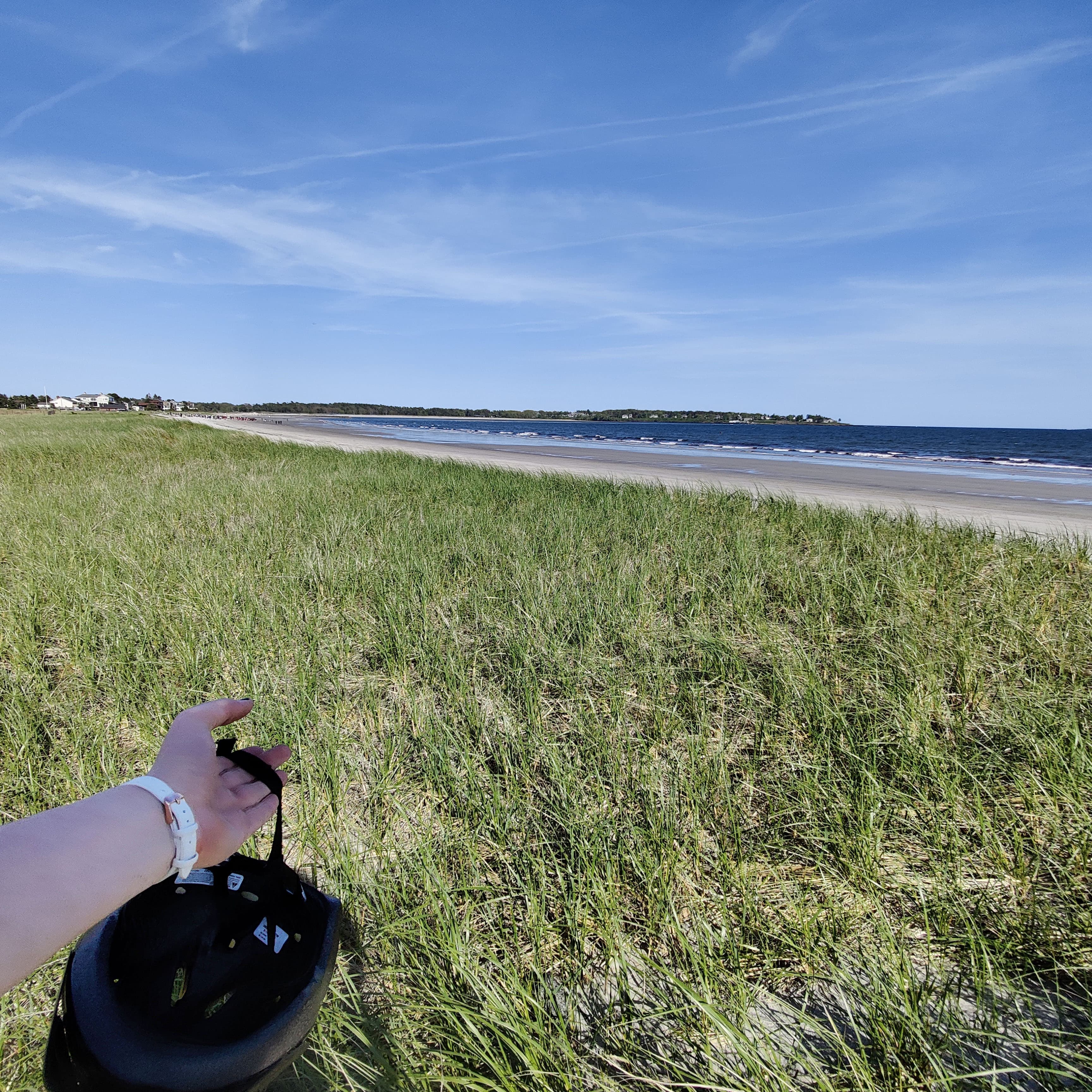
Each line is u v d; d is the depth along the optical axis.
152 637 4.25
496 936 2.03
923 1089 1.56
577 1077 1.56
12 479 12.67
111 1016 0.61
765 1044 1.63
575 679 3.74
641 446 45.69
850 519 8.25
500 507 9.71
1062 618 4.57
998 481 18.98
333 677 3.79
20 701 3.44
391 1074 1.54
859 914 2.12
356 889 2.12
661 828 2.44
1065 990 1.86
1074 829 2.40
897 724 3.11
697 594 5.12
